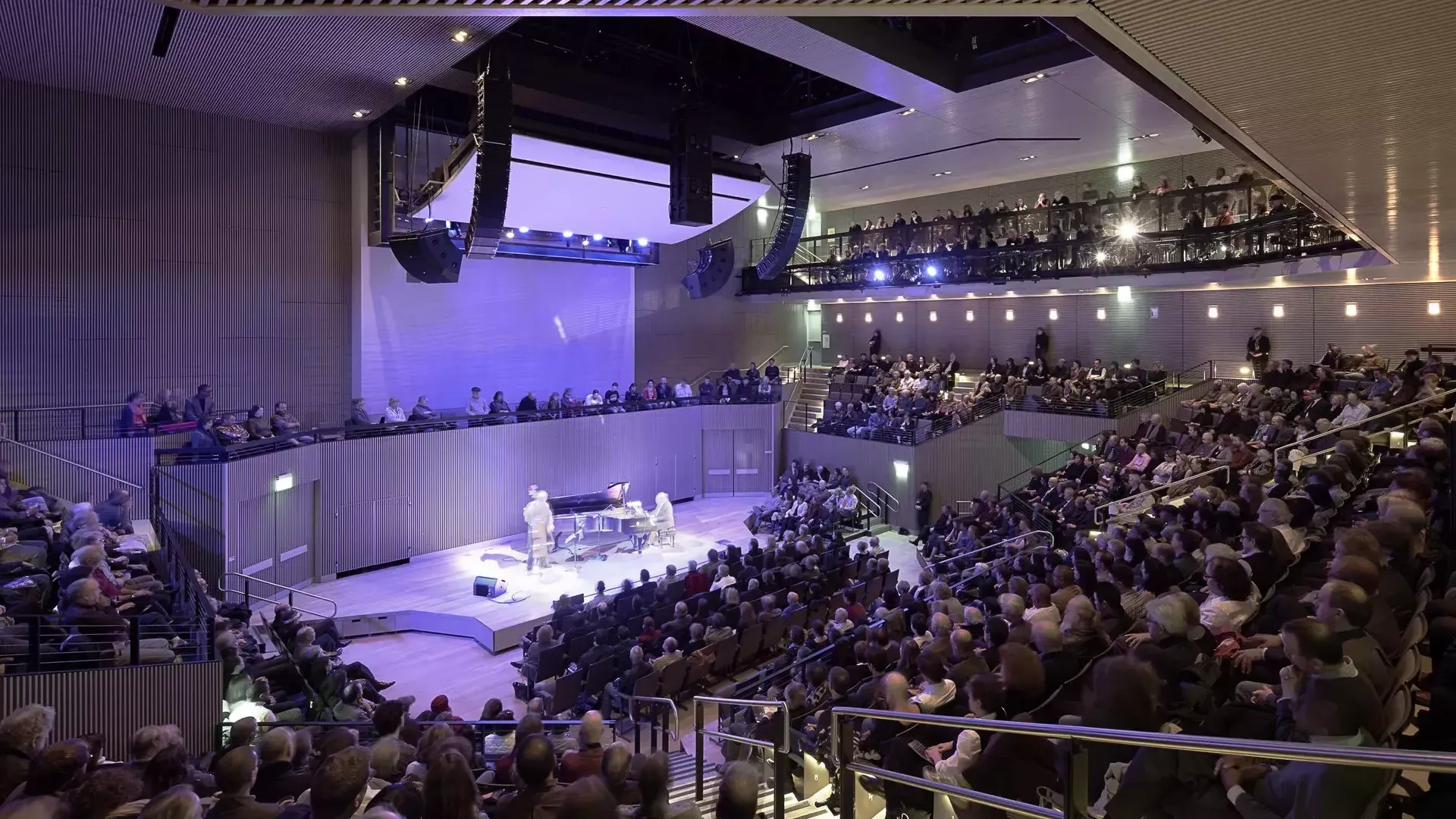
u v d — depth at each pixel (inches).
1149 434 825.5
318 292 802.2
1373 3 186.9
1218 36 207.6
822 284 1135.0
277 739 218.7
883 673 335.9
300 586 733.9
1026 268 896.3
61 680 337.4
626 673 465.4
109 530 516.4
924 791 195.0
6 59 589.0
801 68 847.1
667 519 876.0
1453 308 775.1
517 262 950.4
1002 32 689.6
